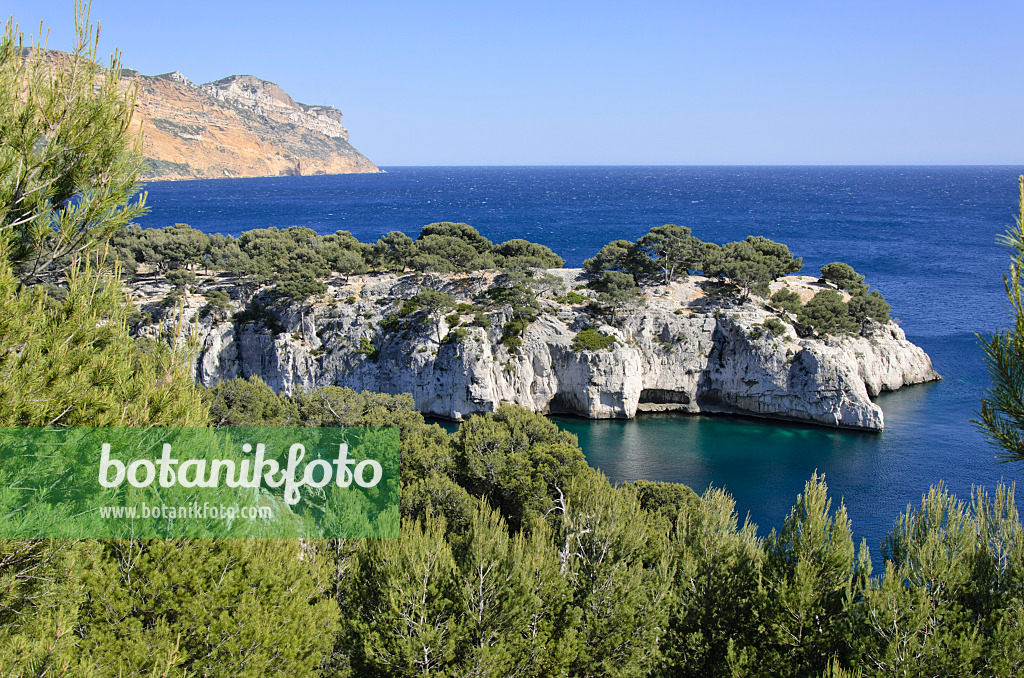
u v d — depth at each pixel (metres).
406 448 39.94
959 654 17.28
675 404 86.56
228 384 51.56
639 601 21.30
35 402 10.91
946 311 128.75
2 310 10.81
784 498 61.28
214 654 14.62
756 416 83.88
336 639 19.38
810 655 19.73
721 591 22.11
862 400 77.94
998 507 21.03
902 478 64.94
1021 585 19.05
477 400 81.75
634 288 90.81
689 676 21.11
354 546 24.44
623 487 42.66
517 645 19.41
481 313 87.06
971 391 90.06
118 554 15.14
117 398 12.50
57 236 12.51
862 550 21.78
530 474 37.22
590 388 82.88
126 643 13.88
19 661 10.75
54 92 12.41
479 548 20.34
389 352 84.81
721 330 86.69
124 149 13.27
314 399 51.62
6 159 11.57
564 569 21.80
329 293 90.31
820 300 91.25
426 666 18.31
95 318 12.15
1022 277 9.45
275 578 16.78
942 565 19.39
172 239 99.94
